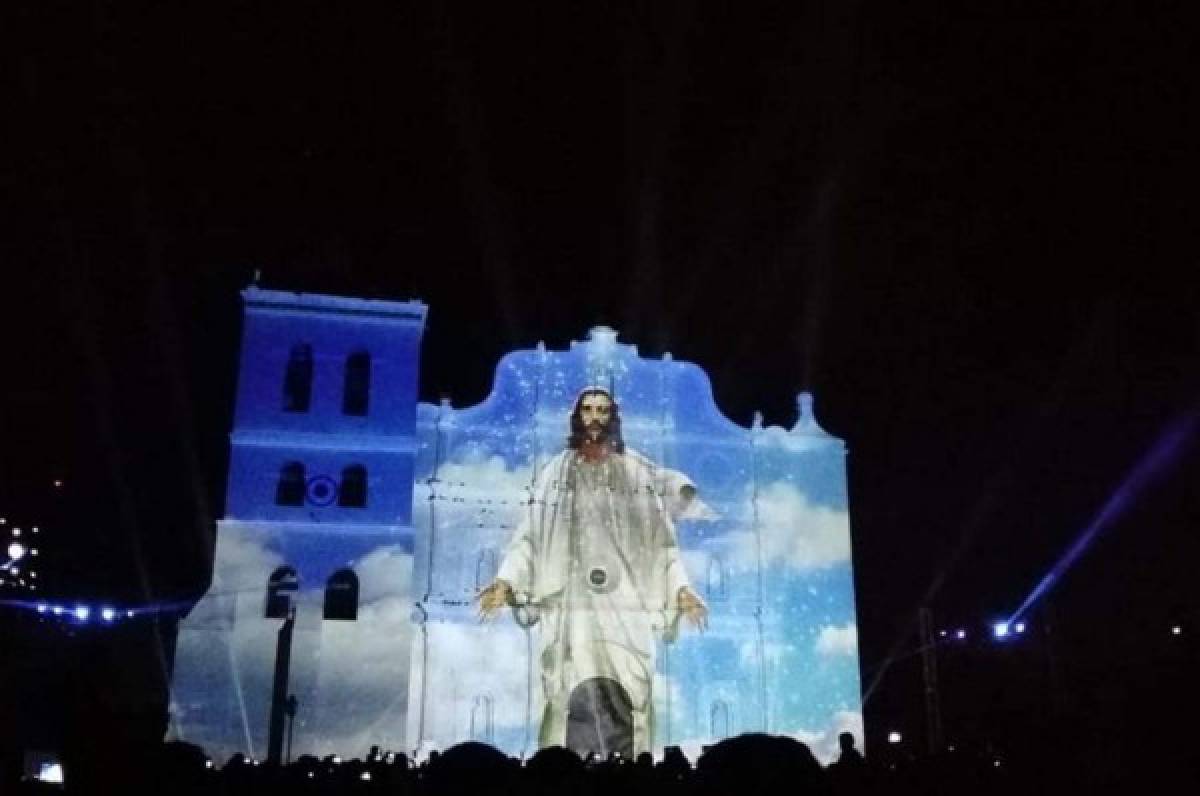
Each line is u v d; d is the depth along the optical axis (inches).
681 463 2143.2
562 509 2070.6
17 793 396.5
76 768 317.7
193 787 325.4
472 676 1962.4
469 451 2073.1
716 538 2122.3
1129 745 584.7
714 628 2074.3
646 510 2097.7
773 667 2080.5
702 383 2192.4
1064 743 597.0
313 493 1988.2
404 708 1897.1
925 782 657.0
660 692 2021.4
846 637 2124.8
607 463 2108.8
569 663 1996.8
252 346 2044.8
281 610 1923.0
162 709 351.3
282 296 2071.9
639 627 2036.2
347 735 1866.4
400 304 2106.3
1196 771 552.4
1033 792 588.1
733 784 270.5
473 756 331.6
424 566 1998.0
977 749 717.9
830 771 644.7
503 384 2116.1
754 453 2176.4
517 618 2003.0
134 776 317.1
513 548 2037.4
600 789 460.8
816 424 2233.0
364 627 1921.8
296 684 1876.2
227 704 1847.9
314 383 2043.6
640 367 2171.5
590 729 1971.0
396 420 2047.2
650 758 740.0
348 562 1958.7
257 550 1935.3
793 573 2138.3
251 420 2005.4
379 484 2007.9
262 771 550.0
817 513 2176.4
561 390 2133.4
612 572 2053.4
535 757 367.9
